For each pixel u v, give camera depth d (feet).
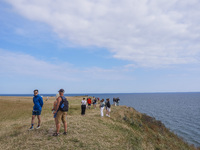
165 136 63.57
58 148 21.42
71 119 40.24
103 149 23.99
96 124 38.09
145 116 93.66
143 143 37.55
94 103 77.77
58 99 24.29
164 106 260.01
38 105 28.40
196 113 177.58
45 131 27.35
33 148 20.80
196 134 90.94
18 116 52.16
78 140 24.90
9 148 20.71
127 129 43.83
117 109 78.84
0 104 78.64
